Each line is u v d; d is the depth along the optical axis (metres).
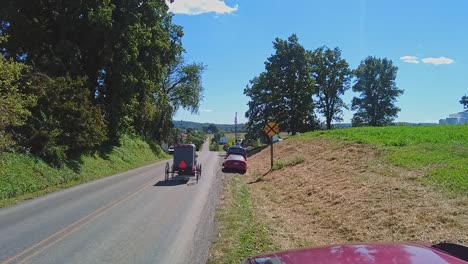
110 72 37.00
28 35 32.69
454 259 2.70
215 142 141.00
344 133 38.81
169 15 55.56
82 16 33.38
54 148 25.06
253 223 12.08
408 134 30.91
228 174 30.44
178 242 10.05
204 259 8.60
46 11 33.25
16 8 31.89
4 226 11.90
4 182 18.61
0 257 8.76
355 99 91.12
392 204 12.40
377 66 88.94
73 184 22.81
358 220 11.92
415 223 10.32
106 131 35.81
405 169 17.11
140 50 41.47
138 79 40.59
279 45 72.62
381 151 22.78
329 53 83.00
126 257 8.77
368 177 17.11
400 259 2.71
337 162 23.50
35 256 8.83
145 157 49.53
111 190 20.53
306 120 72.56
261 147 66.19
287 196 18.69
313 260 2.87
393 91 88.88
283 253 3.21
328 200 15.40
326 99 84.19
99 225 12.06
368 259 2.75
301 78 72.19
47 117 25.86
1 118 19.16
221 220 12.67
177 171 25.75
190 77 73.75
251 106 74.88
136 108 45.59
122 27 34.72
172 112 74.75
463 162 16.22
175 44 56.34
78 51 33.22
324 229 12.20
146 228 11.66
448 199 11.67
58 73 31.56
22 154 22.42
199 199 17.39
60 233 10.99
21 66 20.52
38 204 16.03
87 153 32.91
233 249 9.16
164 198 17.70
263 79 74.25
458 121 95.81
